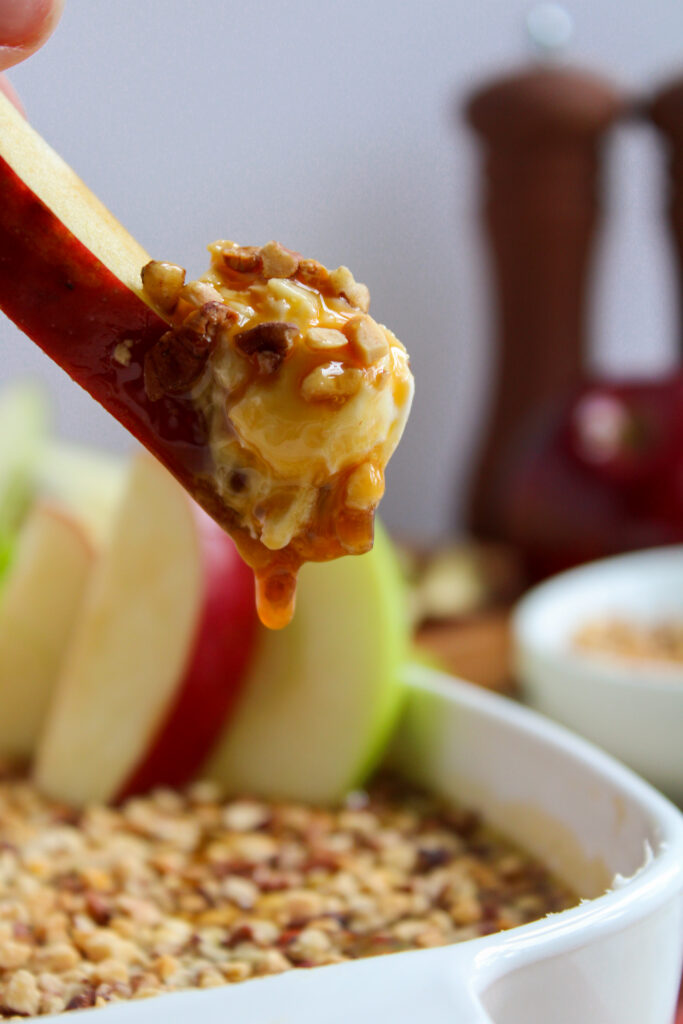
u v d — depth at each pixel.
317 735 0.43
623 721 0.48
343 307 0.34
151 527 0.43
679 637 0.54
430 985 0.33
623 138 0.93
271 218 0.84
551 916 0.34
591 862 0.38
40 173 0.34
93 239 0.34
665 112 0.73
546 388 0.74
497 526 0.74
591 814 0.38
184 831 0.41
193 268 0.81
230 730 0.43
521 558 0.68
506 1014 0.33
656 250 0.96
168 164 0.79
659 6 1.00
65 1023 0.32
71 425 0.83
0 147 0.34
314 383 0.33
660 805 0.37
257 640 0.43
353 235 0.88
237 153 0.82
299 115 0.85
